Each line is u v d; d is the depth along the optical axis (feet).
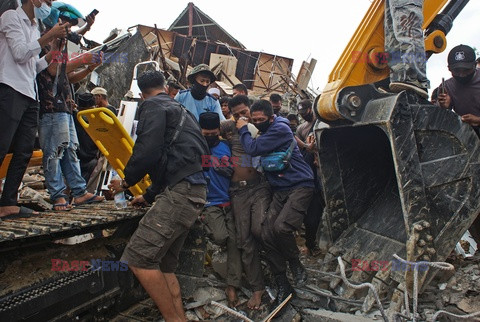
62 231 7.82
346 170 12.32
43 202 13.01
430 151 9.84
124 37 32.91
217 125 10.51
